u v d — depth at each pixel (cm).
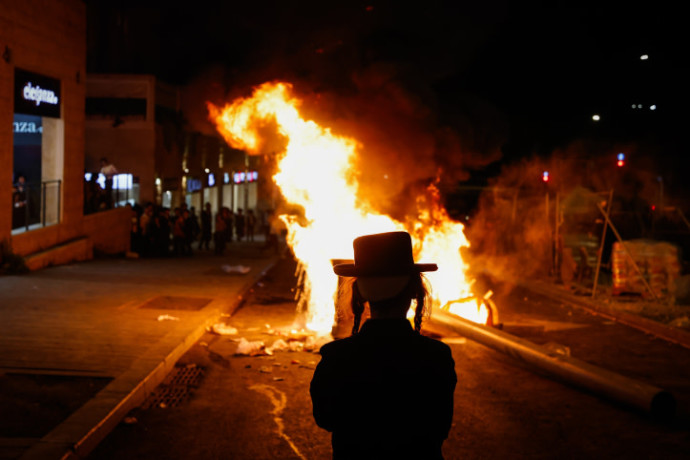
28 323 945
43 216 1817
